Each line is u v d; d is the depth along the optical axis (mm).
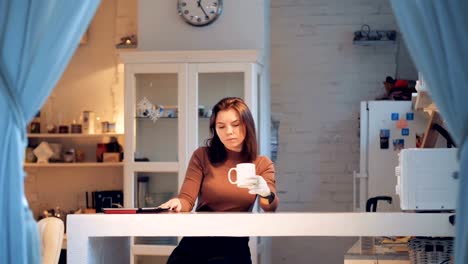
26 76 3023
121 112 6820
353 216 3248
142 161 5828
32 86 3021
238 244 3521
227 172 3660
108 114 6840
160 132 5816
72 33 3061
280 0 7090
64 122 6867
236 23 5988
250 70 5680
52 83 3057
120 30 6816
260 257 5863
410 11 2977
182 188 3680
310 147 7082
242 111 3633
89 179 6867
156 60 5777
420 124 6016
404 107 6031
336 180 7059
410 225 3248
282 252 6887
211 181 3658
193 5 5973
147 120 5824
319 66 7066
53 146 6793
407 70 6973
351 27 7035
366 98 7016
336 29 7047
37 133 6766
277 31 7098
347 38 7039
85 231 3334
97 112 6855
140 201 5836
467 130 2904
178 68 5750
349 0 7047
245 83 5680
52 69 3037
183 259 3498
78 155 6777
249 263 3547
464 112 2902
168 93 5801
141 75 5828
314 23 7070
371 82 7016
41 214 6863
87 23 3109
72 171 6879
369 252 3850
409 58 6965
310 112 7078
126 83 5812
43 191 6891
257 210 5793
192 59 5738
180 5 5973
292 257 6879
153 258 5602
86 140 6859
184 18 5973
